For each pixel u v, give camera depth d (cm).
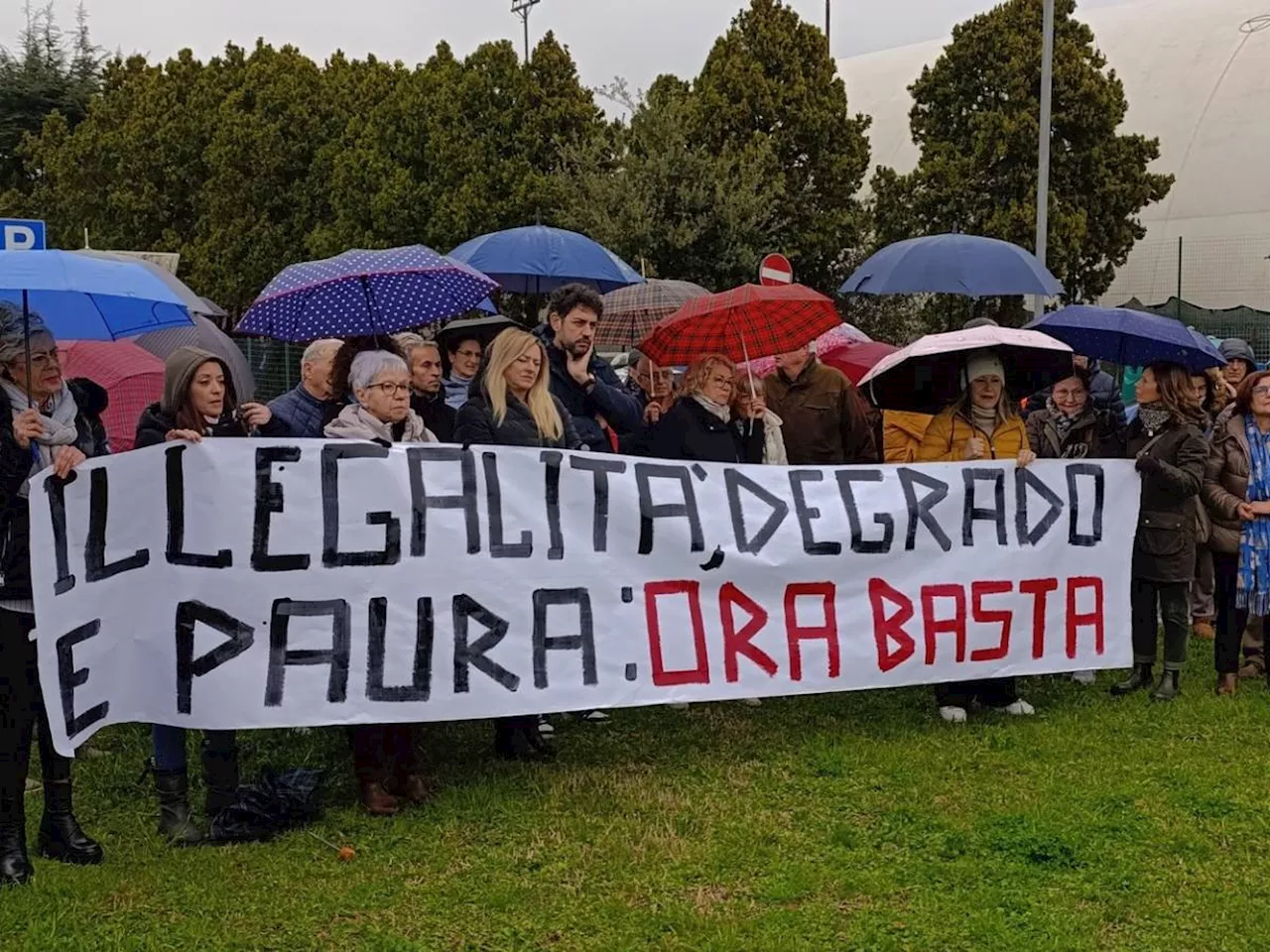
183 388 533
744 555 627
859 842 525
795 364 771
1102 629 703
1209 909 461
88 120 3447
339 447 550
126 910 463
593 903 468
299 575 543
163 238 3158
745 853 512
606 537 602
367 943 438
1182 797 571
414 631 562
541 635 587
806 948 431
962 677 674
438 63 2741
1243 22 3366
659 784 593
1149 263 3048
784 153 2297
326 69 3164
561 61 2480
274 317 695
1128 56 3497
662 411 751
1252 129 3144
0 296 557
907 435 833
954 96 2367
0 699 477
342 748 642
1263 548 725
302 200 2894
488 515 577
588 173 2134
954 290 916
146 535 521
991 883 485
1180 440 709
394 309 710
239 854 514
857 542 650
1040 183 1844
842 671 647
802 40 2328
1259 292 2920
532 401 600
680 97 2302
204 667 528
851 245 2358
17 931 444
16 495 479
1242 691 750
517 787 590
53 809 507
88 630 505
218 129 2978
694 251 2088
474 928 450
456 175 2439
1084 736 664
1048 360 736
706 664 618
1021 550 684
